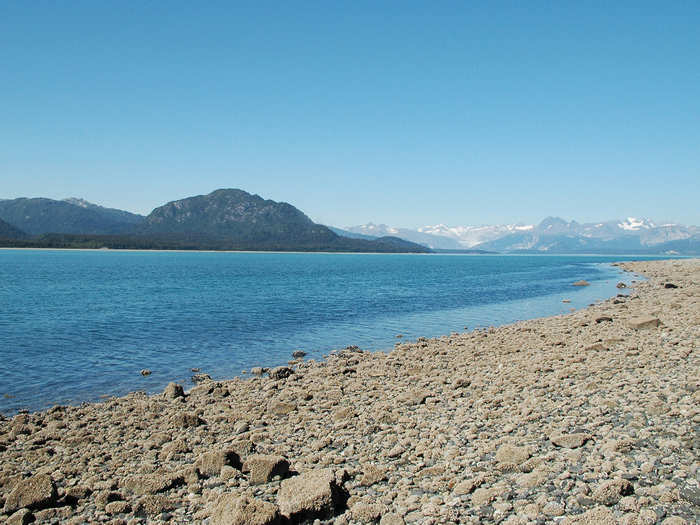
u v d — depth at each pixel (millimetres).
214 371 28203
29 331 40812
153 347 34719
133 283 92312
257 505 9758
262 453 14453
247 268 162750
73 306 57250
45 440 16797
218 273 130250
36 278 102562
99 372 27781
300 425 17031
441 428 15016
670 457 10609
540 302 63094
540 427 13906
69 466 14156
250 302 62312
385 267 185000
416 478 11562
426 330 42031
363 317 49719
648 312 38969
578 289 82188
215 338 38156
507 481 10617
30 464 14516
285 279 108125
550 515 8891
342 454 13750
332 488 10438
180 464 13914
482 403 17453
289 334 40031
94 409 20734
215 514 9758
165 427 17688
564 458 11320
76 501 11703
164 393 22672
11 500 11203
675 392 15266
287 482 10875
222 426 17531
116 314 50812
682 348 22516
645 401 14820
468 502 9891
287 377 25266
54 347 34375
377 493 10953
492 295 73125
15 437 17172
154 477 12367
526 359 25141
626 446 11352
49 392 23906
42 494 11375
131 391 24172
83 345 35156
